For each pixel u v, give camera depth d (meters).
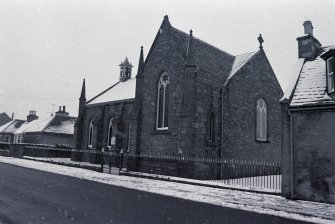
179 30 24.44
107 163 30.62
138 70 24.42
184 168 19.09
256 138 25.39
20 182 15.09
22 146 35.94
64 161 30.77
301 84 15.48
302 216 10.07
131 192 13.70
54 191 12.91
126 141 28.66
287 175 13.96
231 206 11.34
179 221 8.72
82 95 35.66
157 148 21.80
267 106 27.31
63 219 8.26
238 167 22.84
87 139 34.44
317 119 13.68
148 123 22.98
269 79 28.12
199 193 14.09
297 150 13.98
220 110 22.22
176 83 21.30
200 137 20.06
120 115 28.62
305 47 17.31
